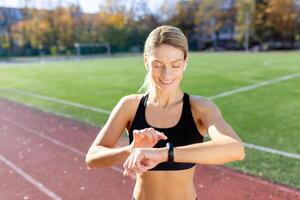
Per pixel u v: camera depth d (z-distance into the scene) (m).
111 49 46.94
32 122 7.40
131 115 1.55
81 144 5.65
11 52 42.25
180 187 1.52
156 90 1.46
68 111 8.50
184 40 1.36
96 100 9.95
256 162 4.49
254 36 46.62
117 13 48.69
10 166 4.65
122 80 14.96
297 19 44.25
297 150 4.94
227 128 1.32
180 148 1.19
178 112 1.47
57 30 43.59
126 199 3.61
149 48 1.38
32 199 3.66
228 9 51.19
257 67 19.66
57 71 20.56
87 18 47.00
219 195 3.61
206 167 4.36
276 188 3.71
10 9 47.22
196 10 52.78
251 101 9.11
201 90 11.37
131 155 1.17
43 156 5.06
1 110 8.94
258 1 45.31
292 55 31.58
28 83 14.86
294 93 10.27
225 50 49.50
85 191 3.82
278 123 6.62
